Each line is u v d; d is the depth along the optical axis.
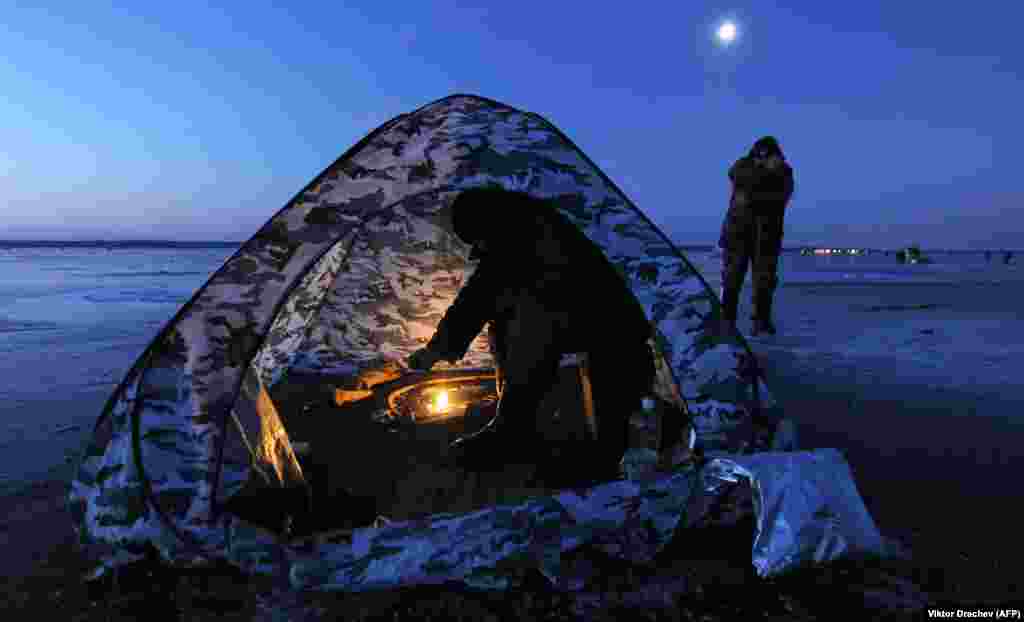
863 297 10.61
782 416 2.07
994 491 2.13
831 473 1.68
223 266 1.74
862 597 1.49
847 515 1.63
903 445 2.63
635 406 2.33
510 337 2.30
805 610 1.44
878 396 3.48
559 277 2.25
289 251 1.79
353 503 1.89
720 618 1.41
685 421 2.23
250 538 1.62
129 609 1.45
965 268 27.50
